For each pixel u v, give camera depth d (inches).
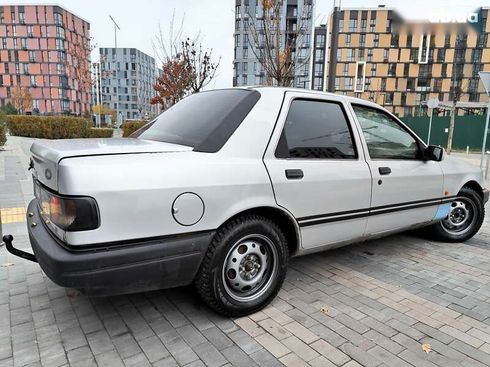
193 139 107.2
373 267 154.4
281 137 115.0
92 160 86.6
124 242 87.0
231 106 114.4
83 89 1429.6
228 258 106.7
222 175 99.7
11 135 828.0
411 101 2787.9
